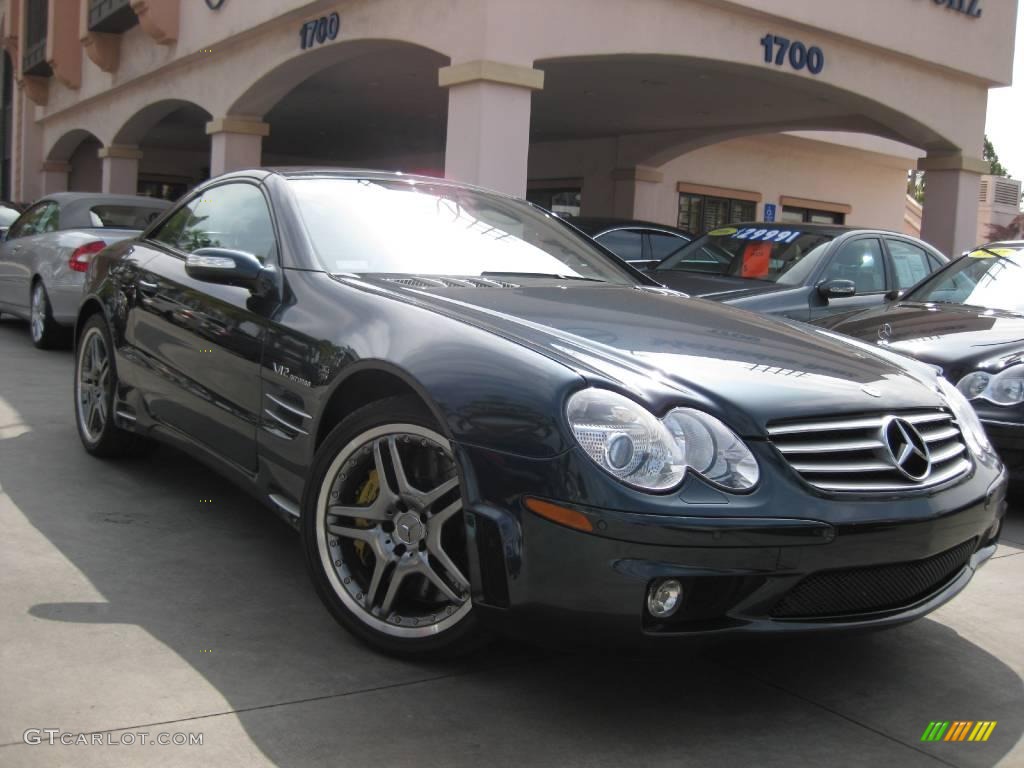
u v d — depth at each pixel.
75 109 21.98
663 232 10.05
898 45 13.30
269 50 13.29
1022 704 2.85
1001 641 3.31
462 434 2.60
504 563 2.49
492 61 9.62
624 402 2.49
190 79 15.78
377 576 2.87
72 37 21.03
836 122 16.25
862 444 2.66
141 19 15.70
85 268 7.92
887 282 7.80
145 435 4.33
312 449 3.10
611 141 19.53
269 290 3.46
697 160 19.78
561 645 2.50
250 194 4.01
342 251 3.55
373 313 3.06
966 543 2.88
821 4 12.29
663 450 2.43
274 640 2.96
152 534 3.84
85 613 3.06
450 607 2.77
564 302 3.28
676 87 14.41
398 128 21.42
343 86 16.36
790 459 2.55
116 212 8.63
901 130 14.52
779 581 2.47
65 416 5.79
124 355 4.42
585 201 20.27
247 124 14.73
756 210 20.91
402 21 10.70
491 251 3.89
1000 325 5.33
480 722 2.56
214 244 4.04
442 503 2.76
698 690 2.83
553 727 2.56
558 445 2.45
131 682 2.63
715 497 2.42
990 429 4.78
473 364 2.68
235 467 3.60
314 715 2.53
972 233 15.11
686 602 2.45
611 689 2.79
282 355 3.27
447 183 4.32
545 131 19.48
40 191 26.22
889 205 23.34
